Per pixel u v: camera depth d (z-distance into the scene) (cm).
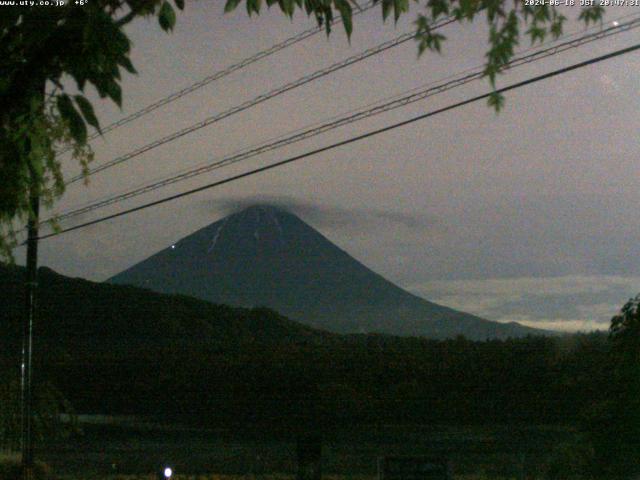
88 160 1083
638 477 1442
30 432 1884
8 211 709
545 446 2105
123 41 583
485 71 749
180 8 670
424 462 1193
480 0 717
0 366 3053
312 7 684
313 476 1436
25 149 701
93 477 2033
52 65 619
